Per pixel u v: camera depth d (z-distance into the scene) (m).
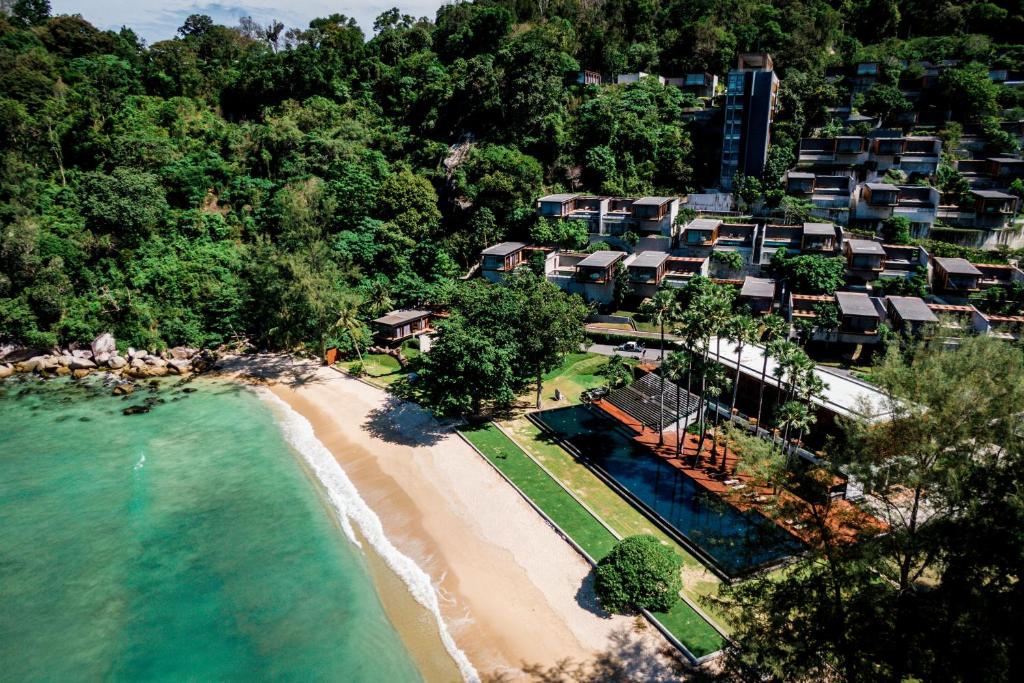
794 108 120.50
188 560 51.00
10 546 52.47
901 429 34.19
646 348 85.44
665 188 118.56
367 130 133.12
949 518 29.48
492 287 74.00
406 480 61.47
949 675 25.27
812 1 152.25
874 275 89.75
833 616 28.33
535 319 69.44
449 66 143.38
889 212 101.19
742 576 44.56
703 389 58.41
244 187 118.56
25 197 103.00
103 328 94.62
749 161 117.81
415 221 110.06
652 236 102.25
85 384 87.19
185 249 105.00
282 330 91.62
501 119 125.50
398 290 100.81
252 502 59.19
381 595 47.03
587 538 50.56
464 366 65.50
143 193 104.38
